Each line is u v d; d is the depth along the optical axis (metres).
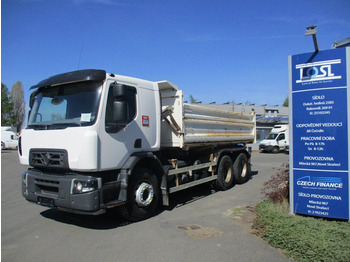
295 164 5.36
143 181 5.91
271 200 6.22
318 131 5.14
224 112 9.10
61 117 5.38
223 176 8.86
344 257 3.73
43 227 5.46
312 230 4.46
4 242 4.72
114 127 5.27
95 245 4.55
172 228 5.33
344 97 4.94
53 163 5.16
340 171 4.96
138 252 4.28
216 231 5.12
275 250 4.30
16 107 56.19
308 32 4.73
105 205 4.93
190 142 7.32
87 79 4.99
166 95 7.20
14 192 8.99
